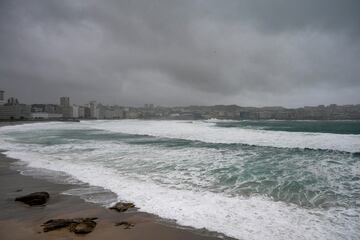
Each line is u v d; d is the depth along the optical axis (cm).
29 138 2880
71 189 938
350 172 1138
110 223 650
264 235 582
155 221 661
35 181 1051
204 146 2020
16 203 802
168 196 853
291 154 1591
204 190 923
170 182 1027
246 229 612
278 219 669
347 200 808
